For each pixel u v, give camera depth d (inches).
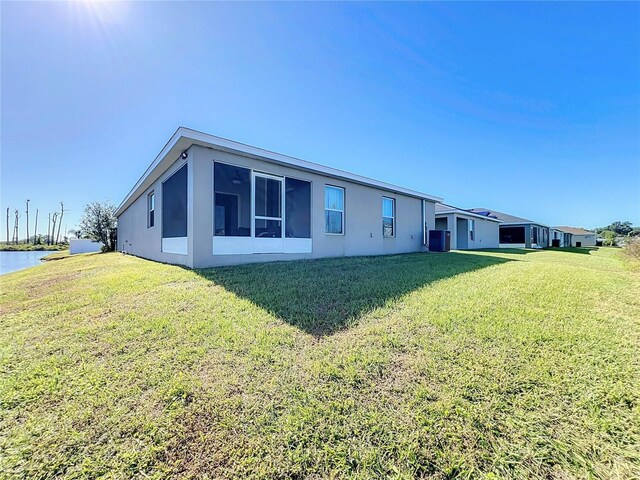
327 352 98.6
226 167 267.9
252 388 80.4
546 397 76.4
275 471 57.2
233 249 269.0
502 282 203.3
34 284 237.9
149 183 403.5
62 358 98.4
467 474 56.7
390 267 266.5
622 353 98.8
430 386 80.4
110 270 283.7
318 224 343.6
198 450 61.6
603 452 61.1
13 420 70.2
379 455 60.4
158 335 113.4
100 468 57.8
